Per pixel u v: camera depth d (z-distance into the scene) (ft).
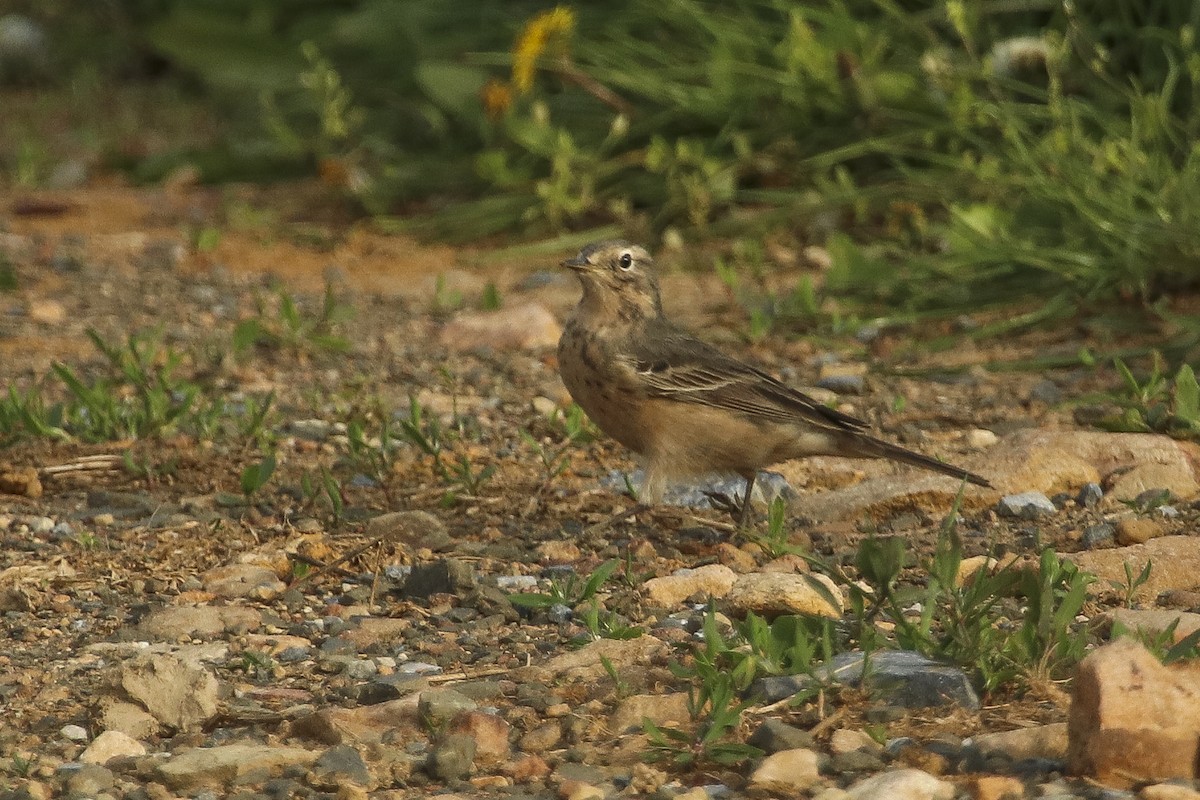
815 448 35.17
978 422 42.78
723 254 60.23
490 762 23.26
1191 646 23.50
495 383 48.16
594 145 67.67
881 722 23.67
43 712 25.79
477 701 25.50
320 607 30.94
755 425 34.63
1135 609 28.43
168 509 36.78
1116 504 35.70
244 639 28.99
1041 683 24.21
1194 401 39.17
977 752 22.33
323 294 59.21
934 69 56.95
